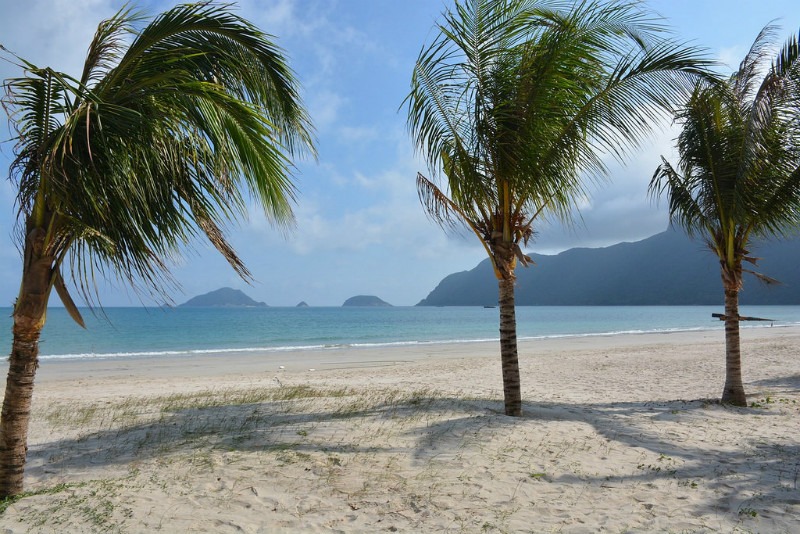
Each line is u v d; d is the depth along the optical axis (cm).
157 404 921
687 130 876
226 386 1299
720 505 424
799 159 833
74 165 338
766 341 2572
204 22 400
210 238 432
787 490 458
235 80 437
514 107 667
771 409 860
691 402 942
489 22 665
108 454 557
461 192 737
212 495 438
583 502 433
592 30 660
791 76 775
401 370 1692
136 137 346
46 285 394
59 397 1063
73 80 317
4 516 383
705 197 905
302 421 700
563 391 1159
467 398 941
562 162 680
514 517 403
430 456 546
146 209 361
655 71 671
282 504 423
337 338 3859
